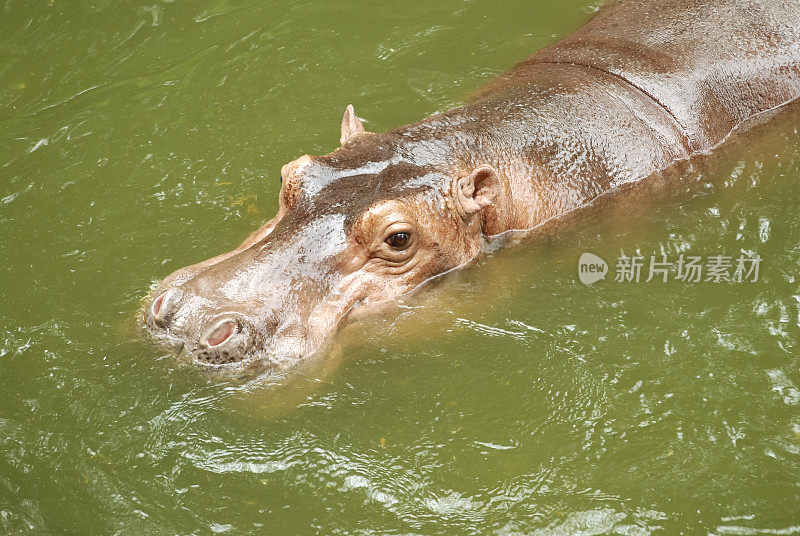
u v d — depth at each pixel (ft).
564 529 56.75
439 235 67.82
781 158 84.64
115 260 76.02
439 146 72.08
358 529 56.85
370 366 65.87
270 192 84.23
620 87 83.30
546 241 75.66
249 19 113.19
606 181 77.61
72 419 62.13
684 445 61.31
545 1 115.24
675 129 81.66
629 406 64.08
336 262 64.59
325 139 91.91
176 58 106.63
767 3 93.15
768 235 77.05
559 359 67.26
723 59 87.15
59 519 56.75
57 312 70.69
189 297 60.39
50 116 97.60
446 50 106.11
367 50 106.73
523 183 74.18
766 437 61.57
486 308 70.69
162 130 94.22
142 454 60.23
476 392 64.90
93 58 107.55
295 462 60.29
